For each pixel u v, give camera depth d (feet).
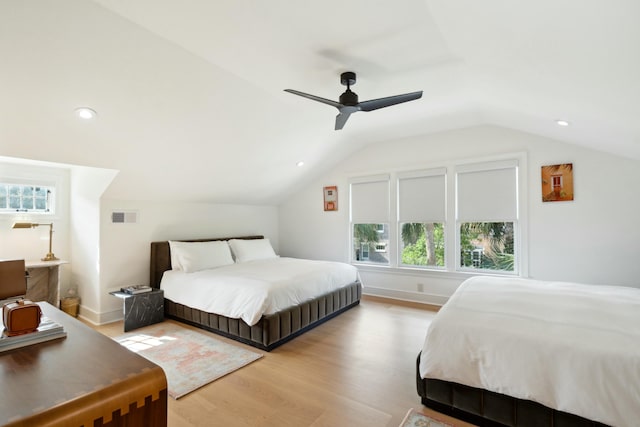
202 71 8.39
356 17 5.78
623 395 4.64
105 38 6.71
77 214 13.35
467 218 13.85
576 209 11.59
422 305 14.62
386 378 7.99
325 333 11.12
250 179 15.47
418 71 8.17
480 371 5.81
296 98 10.03
